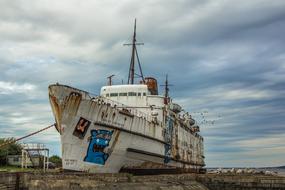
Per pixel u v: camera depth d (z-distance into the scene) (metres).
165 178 38.47
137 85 46.41
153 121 43.53
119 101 45.91
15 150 57.22
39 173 30.31
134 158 39.28
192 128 66.19
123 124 37.00
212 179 44.56
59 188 28.47
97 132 34.38
